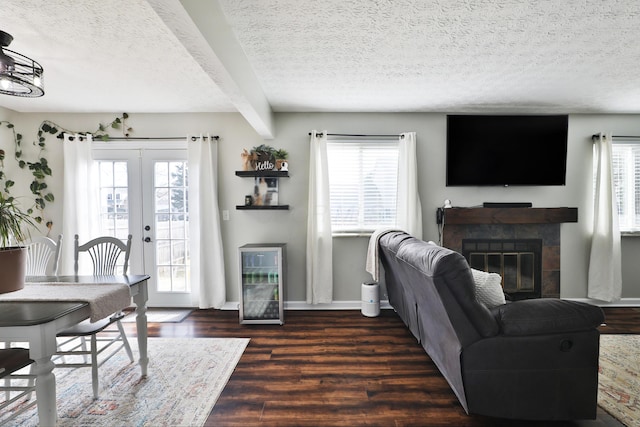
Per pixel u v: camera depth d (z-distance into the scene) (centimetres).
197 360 260
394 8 178
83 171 374
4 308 160
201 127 384
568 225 389
